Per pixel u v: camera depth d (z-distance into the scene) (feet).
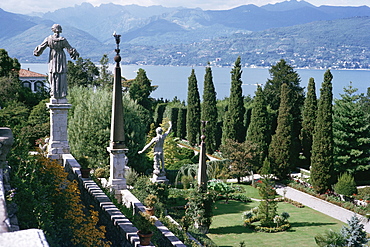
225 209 134.51
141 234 49.62
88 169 71.26
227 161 168.55
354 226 91.09
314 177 154.61
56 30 80.18
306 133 190.29
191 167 156.25
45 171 49.96
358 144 167.94
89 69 251.60
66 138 83.56
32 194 40.45
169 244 60.95
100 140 130.82
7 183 38.55
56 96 82.58
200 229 104.68
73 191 50.88
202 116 226.79
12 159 44.91
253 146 169.17
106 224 57.88
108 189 75.51
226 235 109.29
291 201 145.79
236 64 198.80
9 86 175.01
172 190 139.85
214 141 226.17
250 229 114.62
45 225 40.65
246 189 161.58
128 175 93.20
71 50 82.17
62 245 45.42
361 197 144.87
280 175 173.27
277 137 172.24
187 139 241.14
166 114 264.52
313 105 187.73
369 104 255.29
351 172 167.63
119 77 76.23
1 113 76.28
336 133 168.35
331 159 153.07
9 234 10.12
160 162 91.71
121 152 77.15
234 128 202.08
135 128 140.56
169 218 84.99
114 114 76.48
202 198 103.81
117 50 75.87
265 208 116.26
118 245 53.67
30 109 168.04
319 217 129.90
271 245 102.94
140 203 71.31
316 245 103.55
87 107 137.90
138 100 264.93
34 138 132.26
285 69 240.53
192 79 231.91
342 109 169.17
